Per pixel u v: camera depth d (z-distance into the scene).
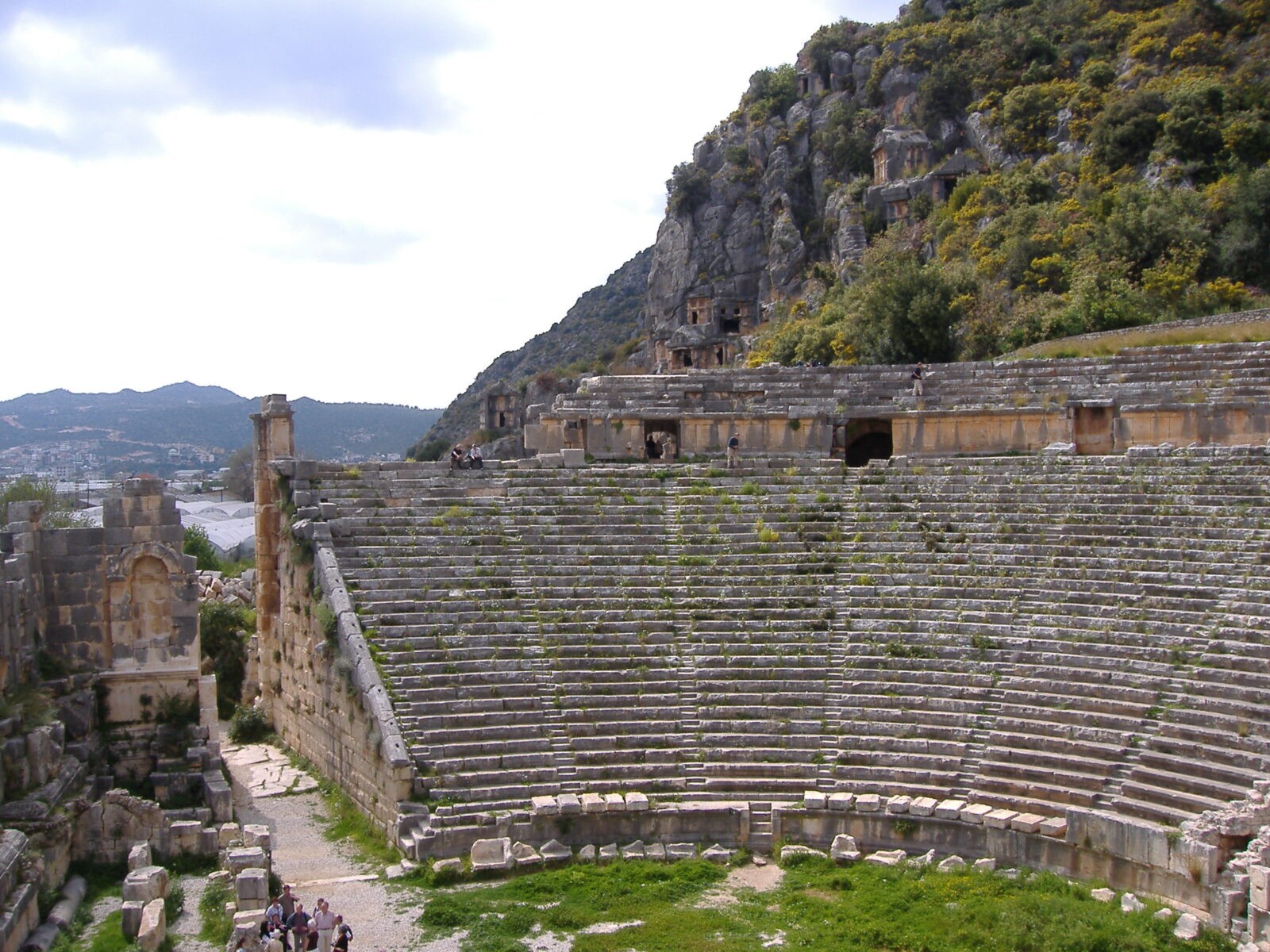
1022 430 37.84
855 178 108.69
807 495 34.91
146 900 19.92
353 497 33.38
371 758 26.06
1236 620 25.41
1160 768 22.92
